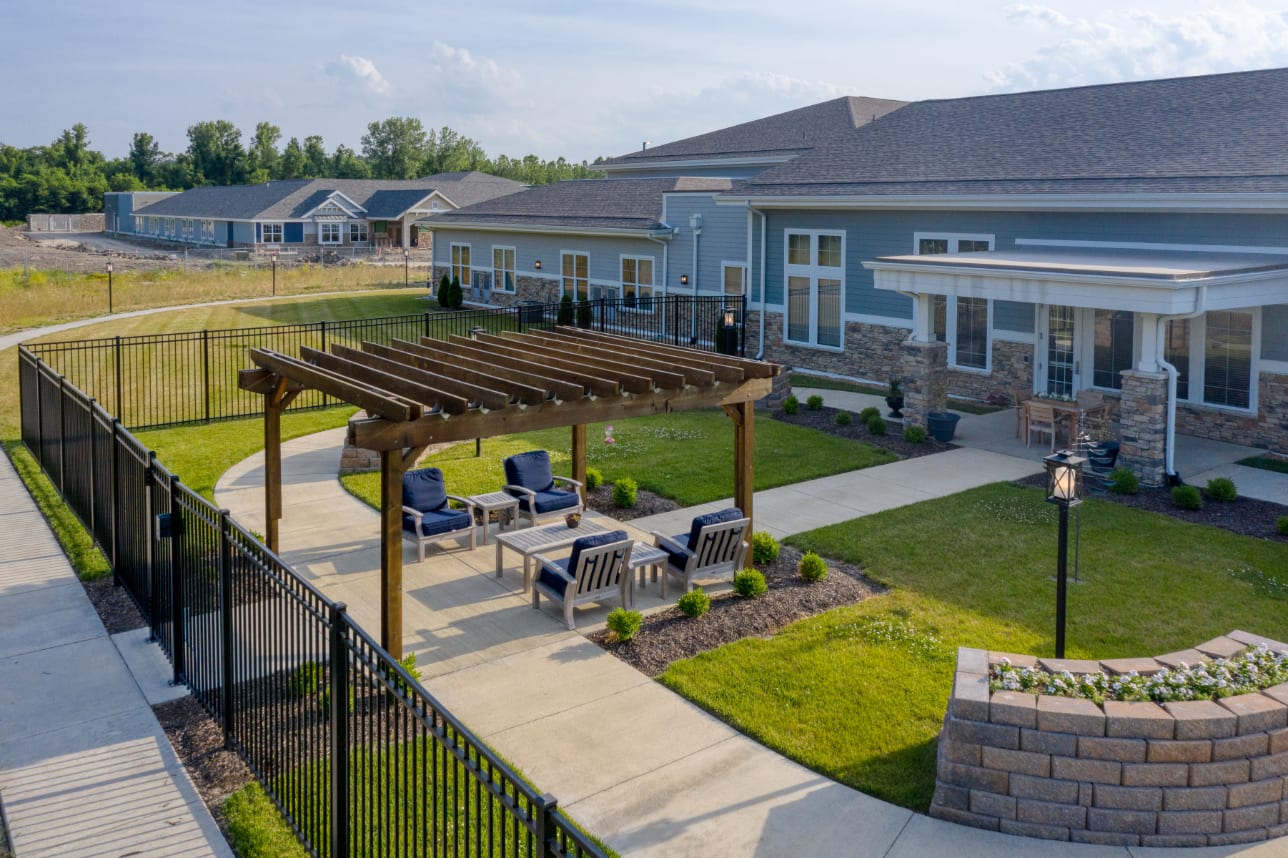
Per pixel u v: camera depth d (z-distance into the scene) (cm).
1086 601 1198
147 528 1086
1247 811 726
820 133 3662
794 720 917
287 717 758
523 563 1316
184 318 3928
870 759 851
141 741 879
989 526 1484
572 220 3775
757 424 2216
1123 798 725
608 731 906
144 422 2248
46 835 736
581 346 1459
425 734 579
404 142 15550
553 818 465
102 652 1058
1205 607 1178
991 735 745
